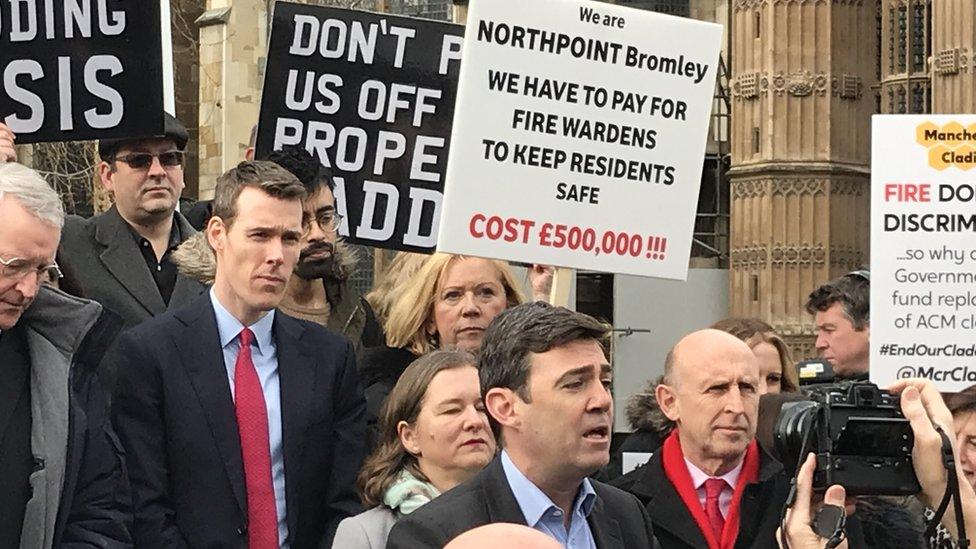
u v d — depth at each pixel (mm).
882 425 5605
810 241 36594
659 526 6836
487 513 5414
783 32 36562
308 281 8422
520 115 7727
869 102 36812
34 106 8203
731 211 37500
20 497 6160
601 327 5426
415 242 9023
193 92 39094
